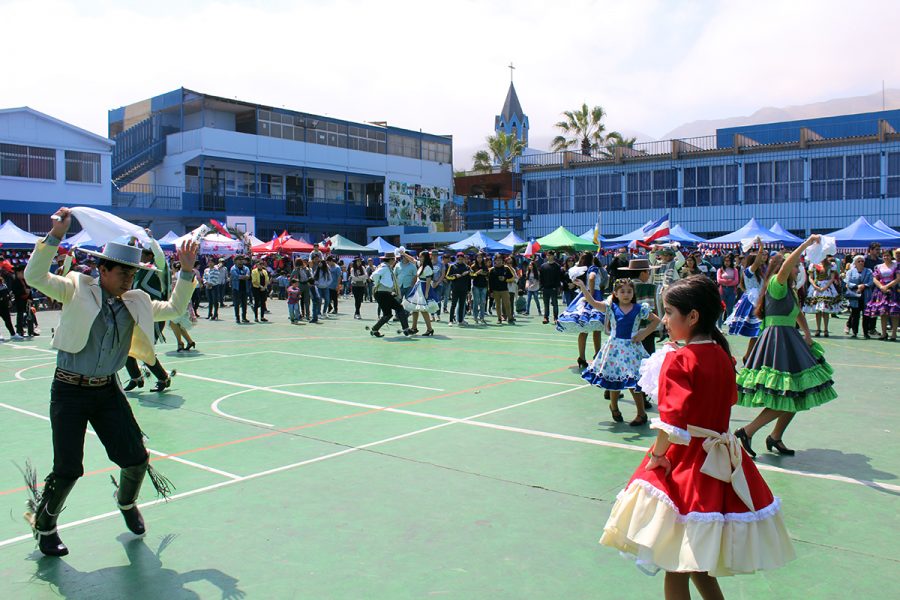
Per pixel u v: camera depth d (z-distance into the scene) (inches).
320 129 1827.0
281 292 1237.1
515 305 896.9
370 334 654.5
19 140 1334.9
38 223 1364.4
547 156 1681.8
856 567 160.9
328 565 163.0
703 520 115.3
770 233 1067.3
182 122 1633.9
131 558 167.6
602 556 167.3
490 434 281.1
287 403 341.7
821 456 249.8
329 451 257.6
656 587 151.7
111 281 168.2
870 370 433.4
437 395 360.2
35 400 359.6
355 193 1987.0
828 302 620.7
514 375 420.5
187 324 428.5
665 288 131.6
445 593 149.4
